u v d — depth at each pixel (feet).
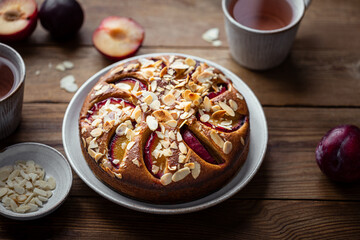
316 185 2.23
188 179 1.93
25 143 2.13
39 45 2.67
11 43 2.65
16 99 2.14
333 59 2.70
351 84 2.60
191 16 2.86
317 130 2.41
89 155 2.01
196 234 2.06
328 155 2.14
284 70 2.64
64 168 2.11
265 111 2.48
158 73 2.18
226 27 2.52
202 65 2.24
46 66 2.58
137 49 2.58
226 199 1.99
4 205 2.00
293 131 2.40
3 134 2.27
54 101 2.45
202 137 2.01
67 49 2.66
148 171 1.95
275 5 2.54
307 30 2.81
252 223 2.10
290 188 2.21
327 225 2.12
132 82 2.18
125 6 2.88
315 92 2.56
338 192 2.21
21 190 2.03
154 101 2.07
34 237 2.02
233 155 2.01
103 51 2.55
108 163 1.96
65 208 2.10
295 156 2.31
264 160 2.29
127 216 2.09
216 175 1.97
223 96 2.12
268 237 2.07
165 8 2.89
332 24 2.85
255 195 2.18
